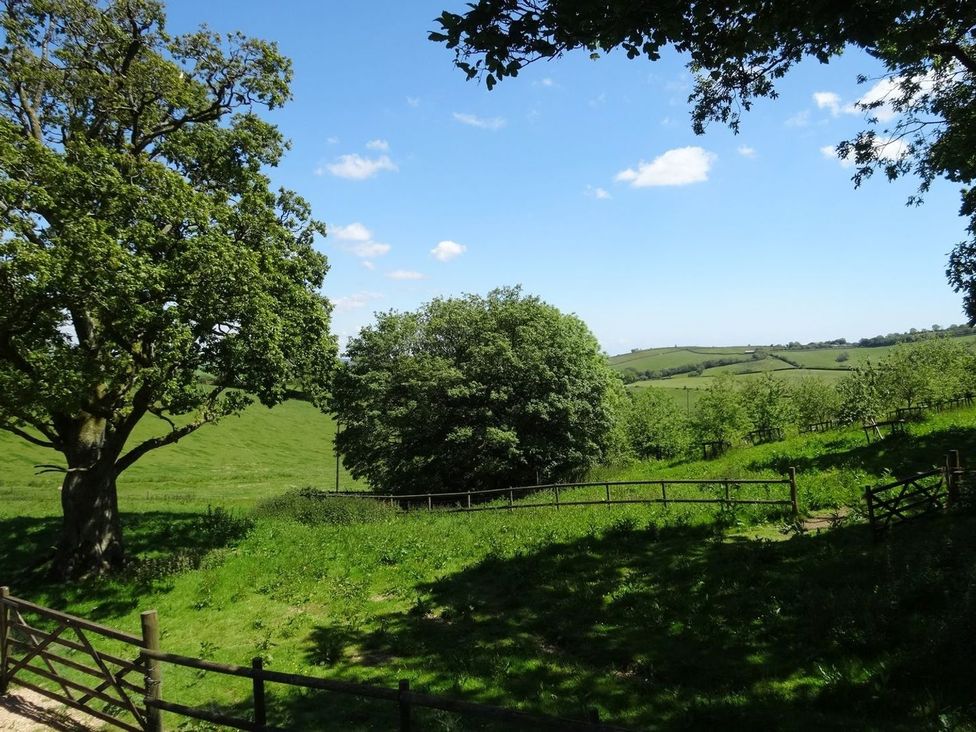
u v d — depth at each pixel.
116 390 14.88
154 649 6.47
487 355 31.06
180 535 19.58
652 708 6.62
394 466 32.19
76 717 7.55
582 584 11.15
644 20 6.64
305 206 20.14
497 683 7.65
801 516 14.03
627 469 31.75
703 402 35.47
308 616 11.36
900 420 25.31
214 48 17.20
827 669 6.77
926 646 6.42
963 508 11.05
